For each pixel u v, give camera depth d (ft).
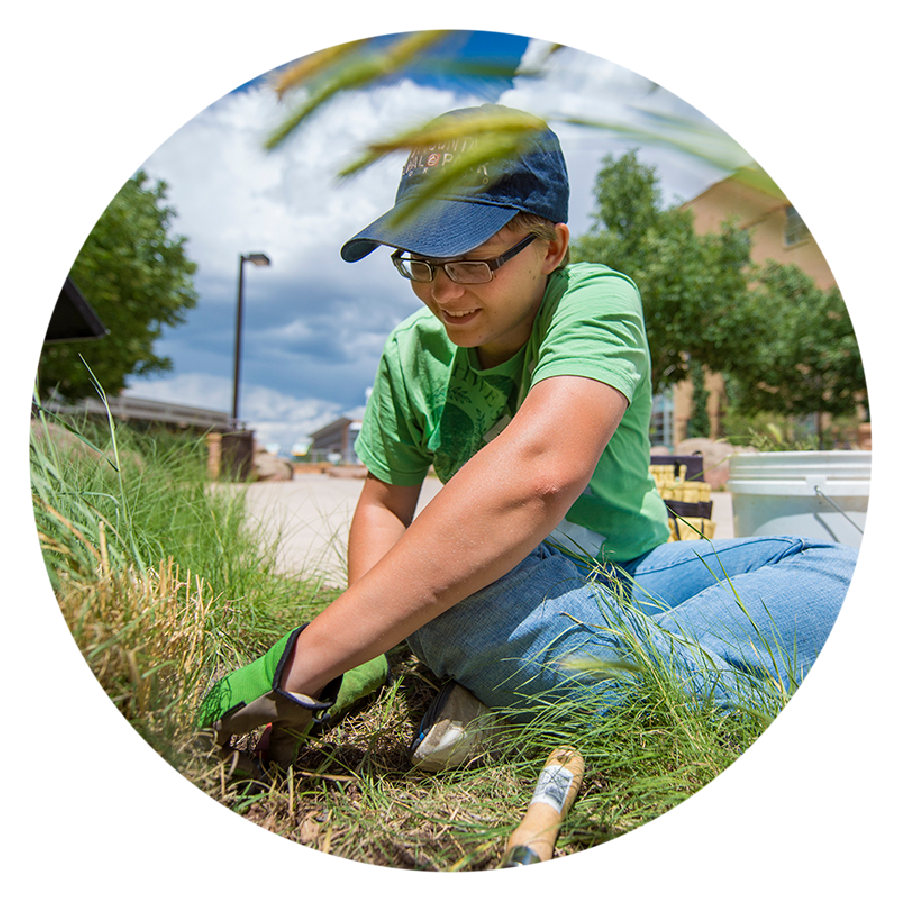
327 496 15.80
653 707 3.61
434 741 3.60
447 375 4.40
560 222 3.75
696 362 33.09
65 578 3.53
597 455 3.27
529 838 3.03
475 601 3.64
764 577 3.97
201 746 3.53
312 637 3.33
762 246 30.01
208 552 5.74
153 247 34.78
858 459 6.37
